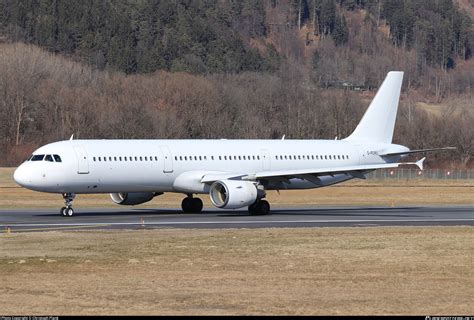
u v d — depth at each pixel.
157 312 61.50
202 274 77.50
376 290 70.12
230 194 142.75
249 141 161.62
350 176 170.50
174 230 114.62
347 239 103.75
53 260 85.06
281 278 75.50
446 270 80.12
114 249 93.81
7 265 81.94
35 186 139.75
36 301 65.25
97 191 145.25
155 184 149.12
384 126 177.25
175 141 153.62
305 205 182.62
